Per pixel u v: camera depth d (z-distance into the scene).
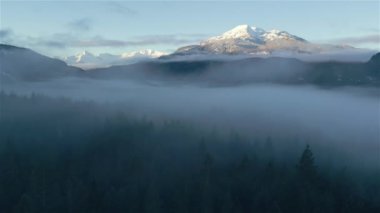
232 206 156.38
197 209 155.88
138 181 171.25
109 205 157.25
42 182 163.62
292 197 160.50
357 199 167.88
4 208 158.62
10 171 171.12
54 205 155.88
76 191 158.62
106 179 174.38
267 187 164.62
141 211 154.50
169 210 155.25
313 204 158.62
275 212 155.25
